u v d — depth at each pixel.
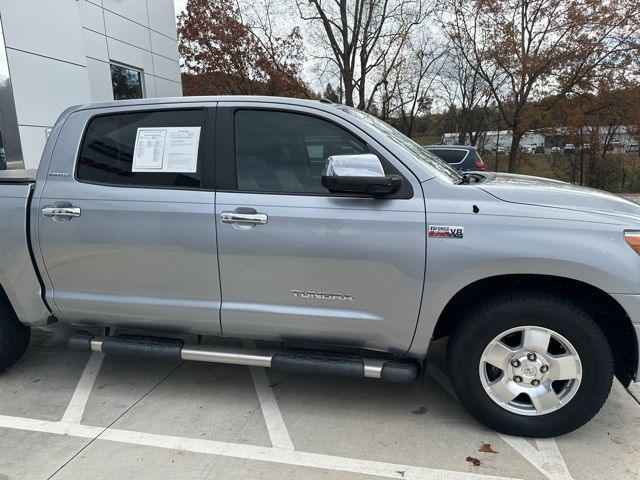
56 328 4.59
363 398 3.27
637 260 2.47
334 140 2.88
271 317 2.92
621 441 2.75
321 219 2.75
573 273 2.50
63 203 3.12
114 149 3.15
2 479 2.47
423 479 2.46
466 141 27.95
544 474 2.48
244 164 2.96
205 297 3.00
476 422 2.97
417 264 2.66
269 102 2.97
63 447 2.74
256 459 2.63
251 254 2.85
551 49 19.12
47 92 8.31
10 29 7.57
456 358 2.77
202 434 2.87
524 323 2.62
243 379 3.56
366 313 2.79
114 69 11.38
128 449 2.72
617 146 19.59
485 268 2.58
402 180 2.74
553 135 20.08
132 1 11.82
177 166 3.03
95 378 3.60
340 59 22.31
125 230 3.01
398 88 26.69
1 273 3.22
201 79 24.31
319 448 2.72
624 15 18.14
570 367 2.62
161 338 3.26
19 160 7.75
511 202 2.64
